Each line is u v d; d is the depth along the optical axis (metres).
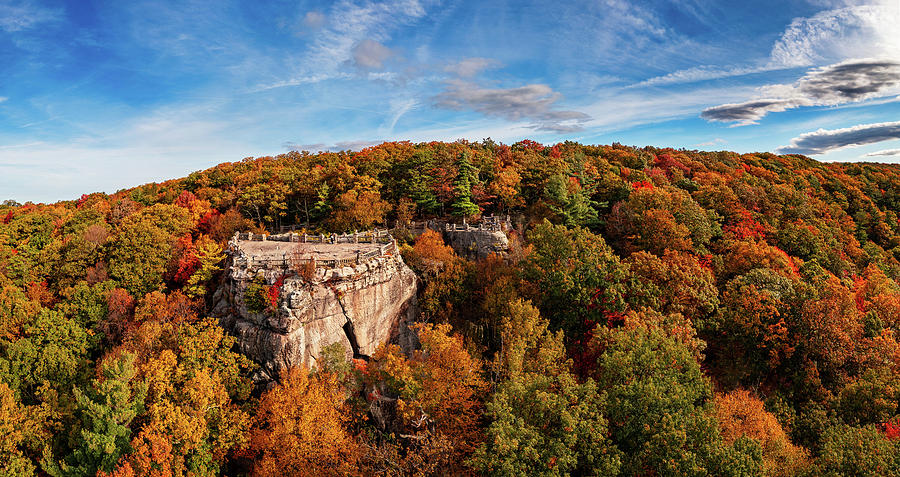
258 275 41.25
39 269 59.41
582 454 30.34
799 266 68.19
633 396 32.75
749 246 64.81
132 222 61.50
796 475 31.62
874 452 29.16
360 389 40.69
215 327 40.47
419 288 53.00
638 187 86.00
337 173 76.06
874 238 103.50
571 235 53.53
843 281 66.19
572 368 44.12
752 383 45.91
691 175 121.31
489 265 54.78
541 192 80.75
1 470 31.83
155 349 40.62
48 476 34.88
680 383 35.03
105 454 30.89
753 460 28.03
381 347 40.53
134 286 52.59
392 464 32.91
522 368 36.75
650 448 29.56
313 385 34.97
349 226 63.81
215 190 83.25
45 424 36.00
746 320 46.97
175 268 55.56
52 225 76.56
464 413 35.50
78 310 47.47
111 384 31.78
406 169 80.00
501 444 27.38
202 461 32.75
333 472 32.38
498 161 86.75
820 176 133.88
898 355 42.91
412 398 35.03
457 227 64.62
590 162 101.56
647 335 39.00
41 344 42.47
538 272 50.84
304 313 39.53
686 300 48.56
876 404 36.97
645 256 52.94
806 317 45.25
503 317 43.06
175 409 32.16
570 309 48.19
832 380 42.94
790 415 39.75
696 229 67.94
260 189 74.88
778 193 94.44
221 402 35.06
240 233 56.00
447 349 35.78
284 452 32.69
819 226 86.44
